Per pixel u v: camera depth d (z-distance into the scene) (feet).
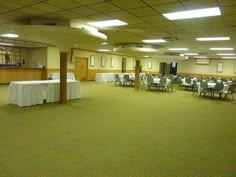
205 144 10.87
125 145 10.37
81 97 24.70
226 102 25.38
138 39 26.99
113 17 15.62
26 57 40.22
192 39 25.17
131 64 62.69
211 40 25.38
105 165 8.23
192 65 62.13
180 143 10.92
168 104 22.41
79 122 14.08
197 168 8.23
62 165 8.10
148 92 32.30
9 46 36.91
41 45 36.24
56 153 9.16
